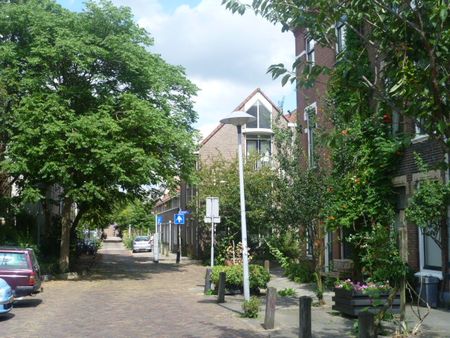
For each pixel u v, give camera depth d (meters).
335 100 12.60
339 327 10.78
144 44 25.39
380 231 9.89
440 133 4.83
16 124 21.58
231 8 6.26
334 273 17.67
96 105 23.84
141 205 31.17
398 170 14.89
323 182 13.56
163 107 25.69
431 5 5.07
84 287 20.69
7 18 23.00
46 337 10.34
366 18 5.62
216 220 19.86
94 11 23.94
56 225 31.70
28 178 24.27
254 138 38.38
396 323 10.04
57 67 23.17
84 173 21.91
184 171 27.03
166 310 14.02
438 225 10.58
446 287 12.82
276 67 5.96
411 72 5.09
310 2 5.89
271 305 11.05
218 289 16.09
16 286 14.30
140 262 38.09
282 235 14.55
